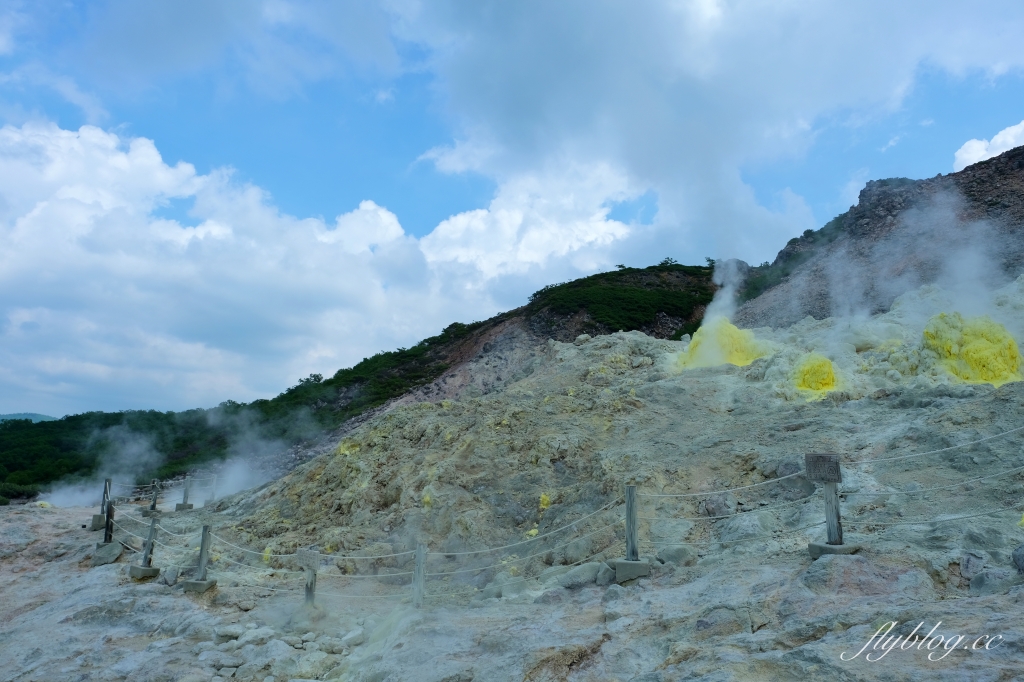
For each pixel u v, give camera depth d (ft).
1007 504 23.20
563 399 42.19
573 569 26.25
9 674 24.53
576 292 142.72
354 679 20.85
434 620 23.21
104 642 26.63
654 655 17.93
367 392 120.57
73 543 41.19
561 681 17.38
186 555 36.78
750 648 16.17
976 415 28.94
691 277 166.30
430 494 35.73
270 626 27.22
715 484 30.50
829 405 35.19
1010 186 102.58
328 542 35.40
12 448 116.26
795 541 23.77
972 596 17.67
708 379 42.11
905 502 25.05
